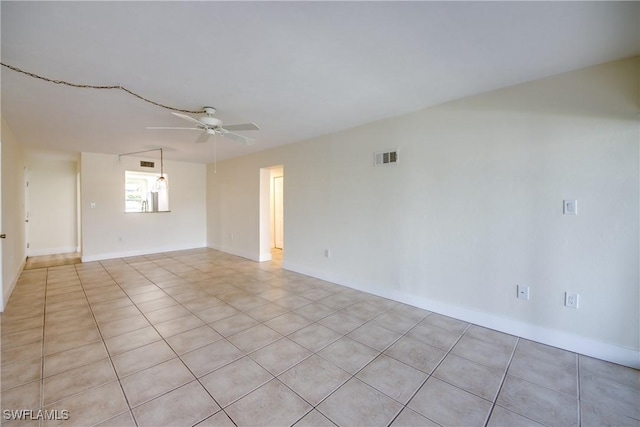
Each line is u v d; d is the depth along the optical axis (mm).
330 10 1584
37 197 6371
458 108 2926
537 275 2502
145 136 4277
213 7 1543
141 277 4508
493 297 2752
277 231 7633
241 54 2043
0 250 3051
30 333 2598
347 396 1812
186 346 2396
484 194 2779
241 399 1772
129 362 2154
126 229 6102
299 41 1892
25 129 3869
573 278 2336
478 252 2834
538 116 2471
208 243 7293
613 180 2164
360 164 3834
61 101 2867
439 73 2363
